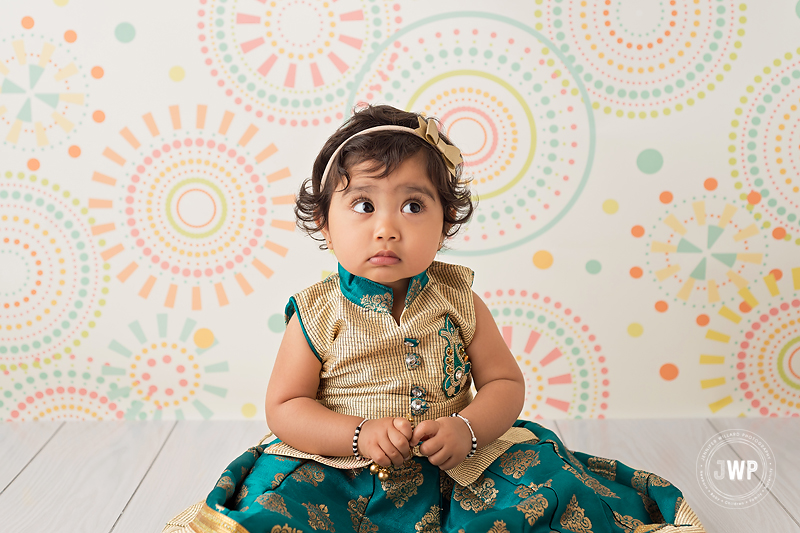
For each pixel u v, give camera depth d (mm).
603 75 1467
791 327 1528
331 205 976
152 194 1487
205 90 1462
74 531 1046
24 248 1493
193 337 1526
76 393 1537
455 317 1024
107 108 1461
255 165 1482
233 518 766
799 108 1472
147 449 1378
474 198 1497
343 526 861
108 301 1513
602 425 1514
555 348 1543
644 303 1528
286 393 988
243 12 1443
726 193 1491
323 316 1005
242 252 1506
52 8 1431
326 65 1462
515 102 1474
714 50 1459
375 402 955
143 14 1439
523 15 1452
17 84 1449
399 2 1450
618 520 889
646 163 1486
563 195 1497
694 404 1550
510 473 927
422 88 1470
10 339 1517
